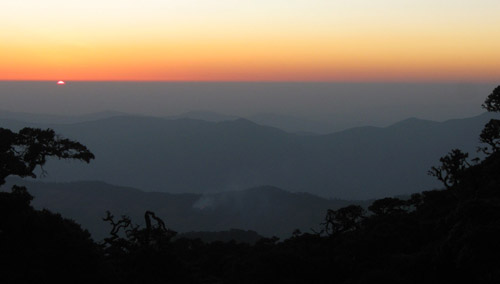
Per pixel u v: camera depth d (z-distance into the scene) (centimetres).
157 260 5178
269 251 5988
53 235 4206
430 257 4428
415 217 6606
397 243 5434
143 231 5622
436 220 5750
